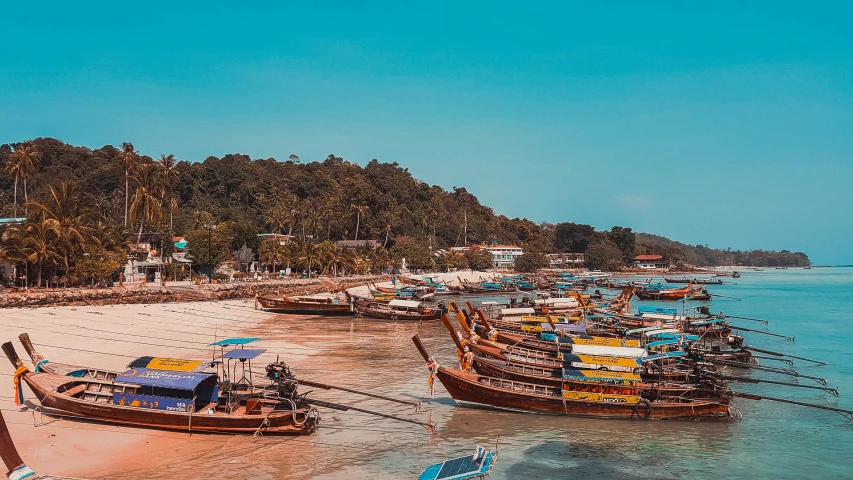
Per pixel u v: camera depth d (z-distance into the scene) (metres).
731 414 34.00
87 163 184.00
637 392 33.84
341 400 36.00
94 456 24.98
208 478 23.55
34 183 165.38
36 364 31.50
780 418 34.34
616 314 71.31
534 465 26.66
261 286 102.88
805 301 122.94
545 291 131.38
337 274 155.75
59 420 28.62
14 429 27.14
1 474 22.41
